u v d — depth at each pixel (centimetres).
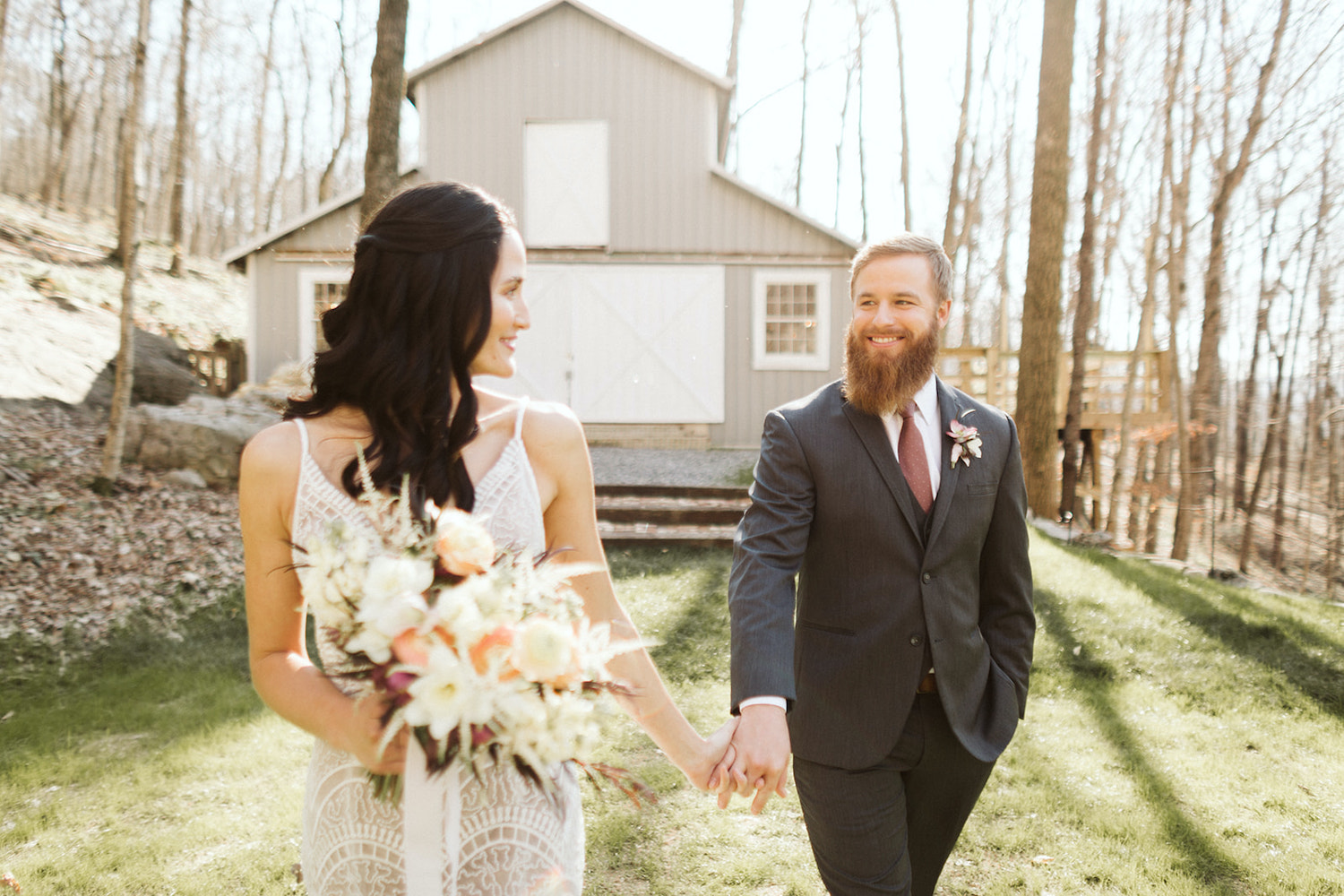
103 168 3478
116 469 761
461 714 102
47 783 376
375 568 105
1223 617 590
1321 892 290
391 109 745
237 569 664
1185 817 340
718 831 330
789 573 193
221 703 467
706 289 1280
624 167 1273
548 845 128
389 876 121
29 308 1259
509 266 135
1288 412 2269
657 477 1009
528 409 142
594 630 122
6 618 543
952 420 205
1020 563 211
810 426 204
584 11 1258
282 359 1237
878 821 196
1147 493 1711
